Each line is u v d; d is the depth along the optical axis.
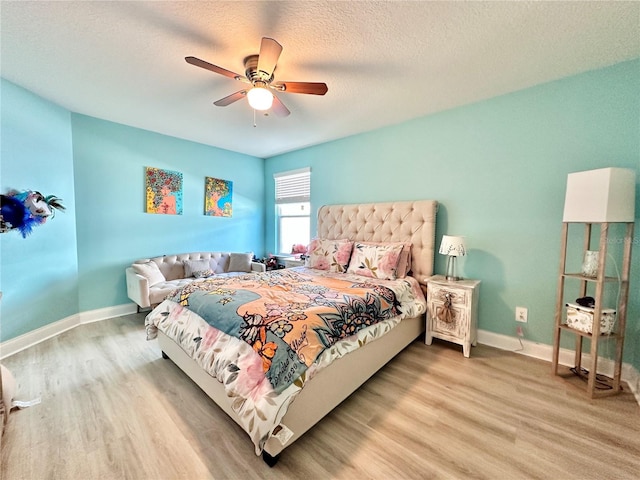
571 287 2.30
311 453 1.43
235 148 4.50
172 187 3.94
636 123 2.02
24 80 2.38
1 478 1.27
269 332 1.51
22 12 1.58
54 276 2.88
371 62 2.07
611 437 1.52
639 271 2.01
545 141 2.38
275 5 1.54
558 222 2.34
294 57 2.02
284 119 3.20
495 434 1.55
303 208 4.68
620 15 1.58
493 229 2.66
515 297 2.56
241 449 1.45
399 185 3.31
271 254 5.12
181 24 1.69
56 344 2.65
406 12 1.58
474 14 1.59
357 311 1.94
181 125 3.46
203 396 1.88
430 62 2.07
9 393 1.68
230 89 2.52
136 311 3.63
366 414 1.72
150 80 2.36
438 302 2.65
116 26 1.71
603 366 2.16
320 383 1.58
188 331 1.96
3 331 2.41
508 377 2.13
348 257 3.27
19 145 2.50
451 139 2.89
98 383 2.02
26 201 2.19
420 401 1.85
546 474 1.30
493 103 2.62
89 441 1.48
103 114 3.12
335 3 1.52
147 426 1.60
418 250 3.01
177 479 1.28
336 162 3.97
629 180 1.83
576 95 2.23
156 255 3.83
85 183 3.19
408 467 1.34
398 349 2.43
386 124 3.33
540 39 1.80
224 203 4.57
